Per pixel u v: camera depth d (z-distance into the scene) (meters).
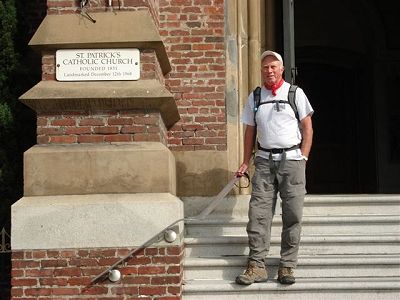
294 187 6.01
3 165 7.15
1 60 7.25
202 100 7.54
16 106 7.26
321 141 12.42
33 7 7.73
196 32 7.60
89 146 6.17
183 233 6.62
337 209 7.25
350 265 6.30
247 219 7.08
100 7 6.34
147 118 6.22
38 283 5.96
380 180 12.03
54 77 6.27
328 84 12.48
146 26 6.28
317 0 12.50
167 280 5.98
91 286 5.97
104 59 6.26
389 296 6.04
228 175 7.45
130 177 6.09
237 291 6.11
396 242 6.57
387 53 12.26
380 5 12.27
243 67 7.79
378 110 12.18
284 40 7.85
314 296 6.05
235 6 7.73
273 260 6.29
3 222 7.11
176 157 7.46
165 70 7.24
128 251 5.98
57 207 5.99
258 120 6.14
